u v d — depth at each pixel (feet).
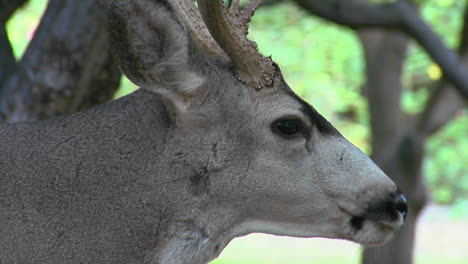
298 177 30.40
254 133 30.12
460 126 127.75
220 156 30.04
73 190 29.71
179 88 29.17
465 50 60.95
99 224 29.76
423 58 103.14
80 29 38.65
